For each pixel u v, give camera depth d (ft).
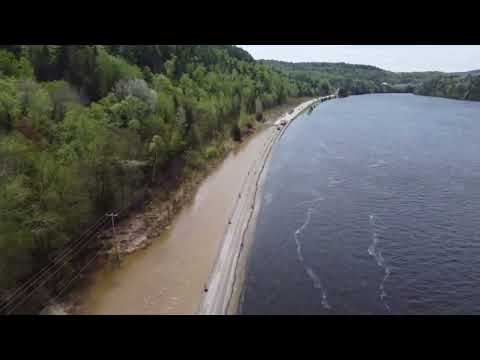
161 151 258.78
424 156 383.04
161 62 473.26
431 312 158.81
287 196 283.18
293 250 206.08
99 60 313.12
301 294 168.96
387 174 328.70
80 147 193.06
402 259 196.44
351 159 378.32
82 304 154.40
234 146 413.18
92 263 178.40
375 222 237.45
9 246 142.72
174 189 265.13
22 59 253.65
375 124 581.12
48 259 163.53
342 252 203.82
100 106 246.06
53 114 221.05
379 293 170.19
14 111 191.11
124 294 161.07
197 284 168.04
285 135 504.43
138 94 281.13
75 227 178.50
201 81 495.82
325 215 249.14
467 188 291.79
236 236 210.18
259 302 163.22
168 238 207.31
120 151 218.79
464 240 213.87
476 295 168.76
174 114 310.86
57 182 167.43
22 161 159.43
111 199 208.03
